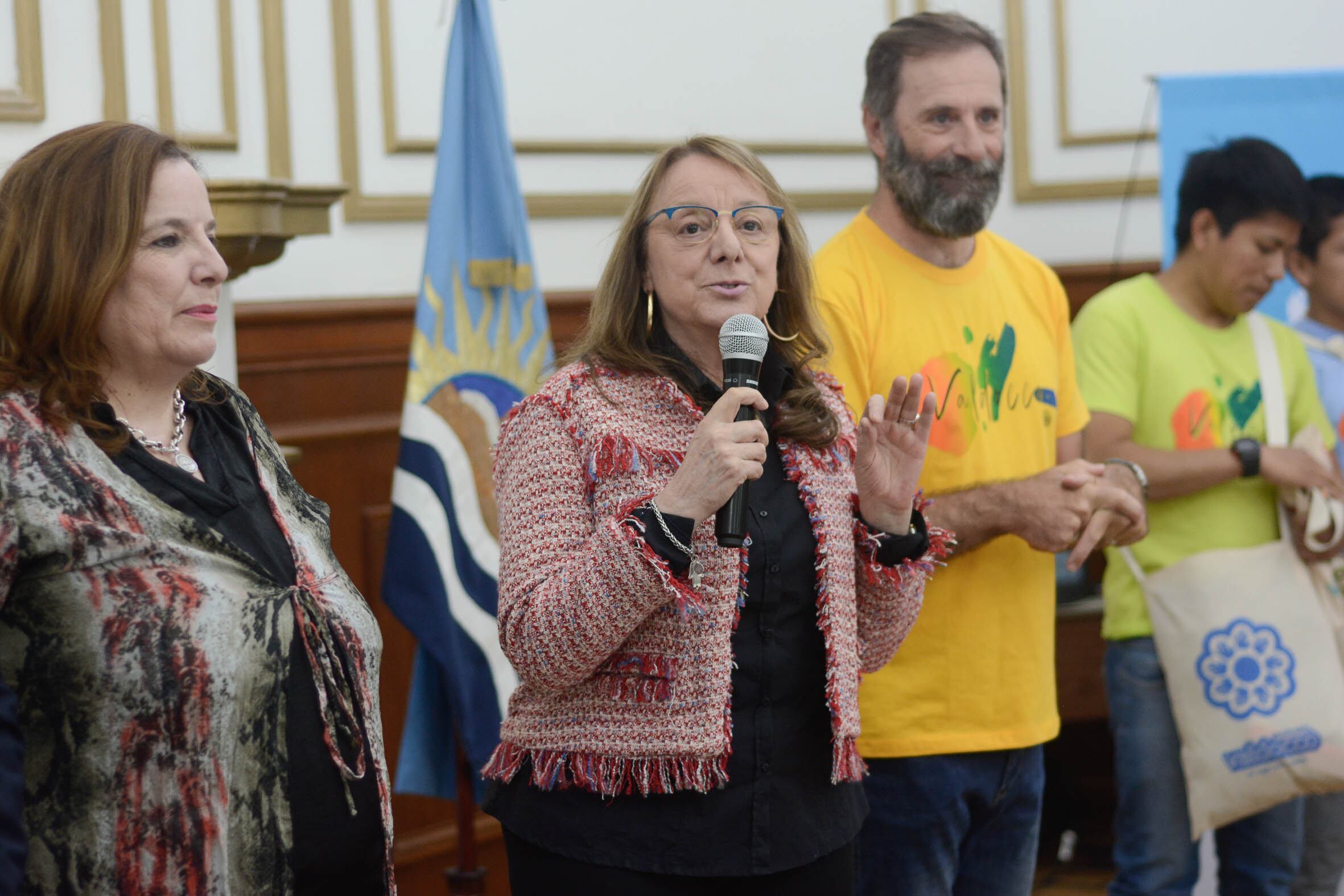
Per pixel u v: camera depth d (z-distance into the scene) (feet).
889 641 5.91
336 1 10.47
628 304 5.57
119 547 4.27
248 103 10.06
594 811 5.10
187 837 4.29
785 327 5.86
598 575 4.75
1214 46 13.67
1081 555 7.09
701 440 4.81
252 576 4.60
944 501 6.91
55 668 4.18
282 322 10.09
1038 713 7.16
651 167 5.65
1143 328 8.84
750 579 5.23
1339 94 9.57
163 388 4.74
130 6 9.43
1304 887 9.46
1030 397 7.43
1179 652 8.54
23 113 8.95
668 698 5.01
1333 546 8.52
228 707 4.38
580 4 11.62
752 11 12.57
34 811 4.18
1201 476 8.46
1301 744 8.37
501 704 8.50
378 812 4.88
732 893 5.17
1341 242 9.01
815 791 5.35
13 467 4.19
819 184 13.05
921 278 7.21
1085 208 14.02
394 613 8.39
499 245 8.79
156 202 4.52
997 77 7.27
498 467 5.47
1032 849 7.35
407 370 10.94
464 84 8.87
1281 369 8.95
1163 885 8.95
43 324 4.37
